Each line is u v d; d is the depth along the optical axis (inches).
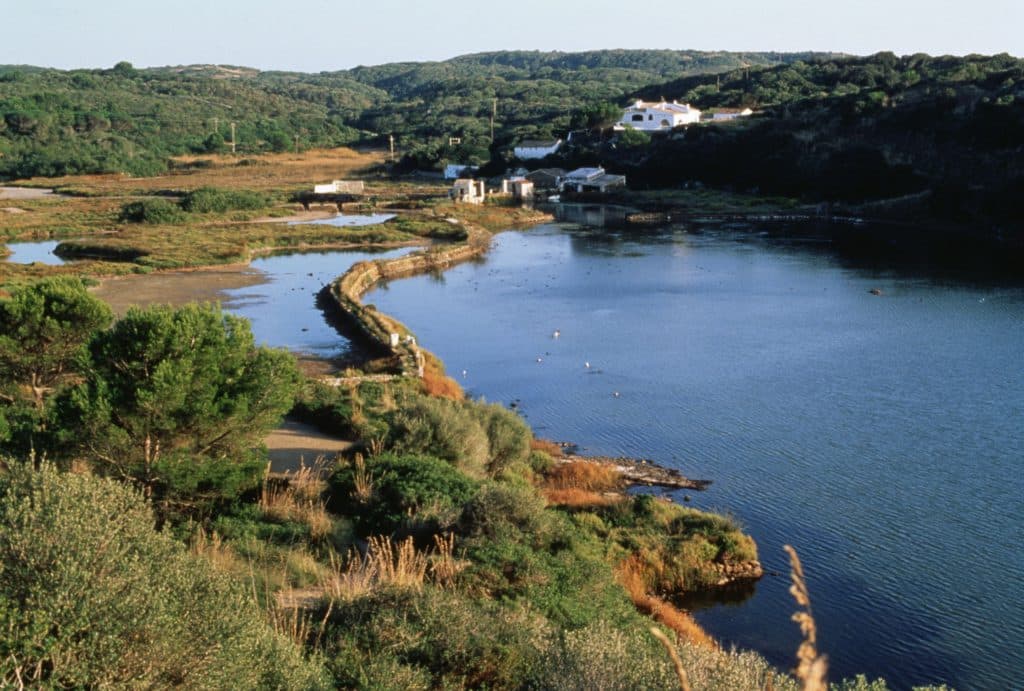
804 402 1674.5
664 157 5895.7
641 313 2534.5
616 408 1667.1
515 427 1327.5
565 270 3321.9
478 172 6648.6
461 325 2426.2
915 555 1056.2
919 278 2947.8
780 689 443.5
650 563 991.0
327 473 1072.2
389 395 1535.4
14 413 1059.9
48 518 418.3
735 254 3580.2
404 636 531.2
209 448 927.7
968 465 1342.3
